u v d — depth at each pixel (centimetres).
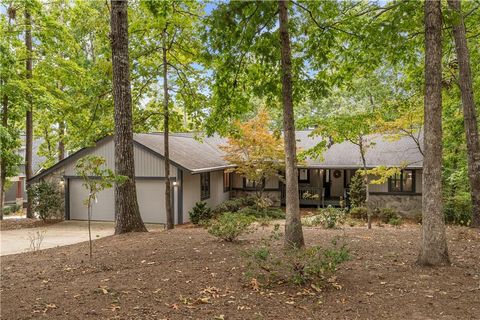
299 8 717
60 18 2011
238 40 644
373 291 501
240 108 813
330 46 762
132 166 1053
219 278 557
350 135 1158
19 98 1630
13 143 1694
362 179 1725
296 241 665
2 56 1520
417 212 1781
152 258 697
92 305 462
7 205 2709
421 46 941
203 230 1050
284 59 655
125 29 1038
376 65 891
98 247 830
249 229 945
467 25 1136
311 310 445
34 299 488
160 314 435
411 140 1925
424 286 517
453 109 1366
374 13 828
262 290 506
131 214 1044
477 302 461
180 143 2028
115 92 1045
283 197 2098
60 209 1820
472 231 956
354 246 769
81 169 744
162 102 1416
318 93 742
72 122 1792
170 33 1250
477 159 1044
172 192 1675
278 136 1080
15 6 1681
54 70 1811
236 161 1780
